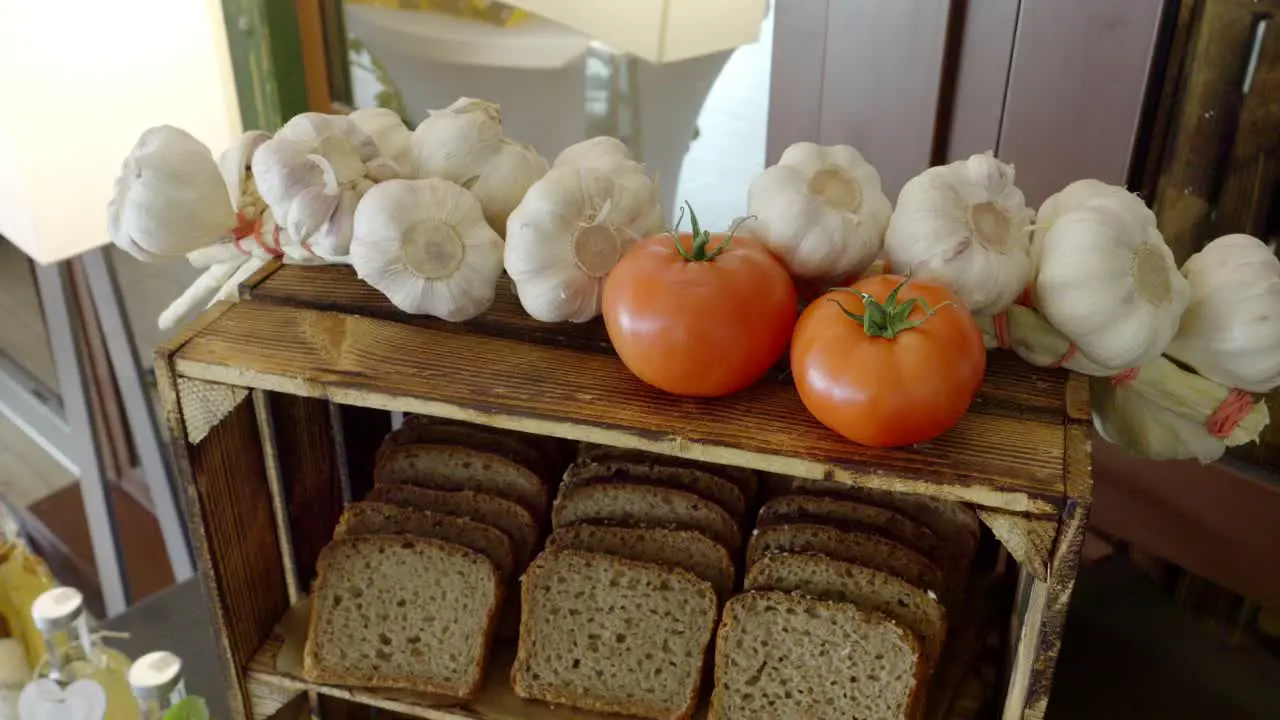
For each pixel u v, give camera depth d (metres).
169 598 0.94
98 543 1.38
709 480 0.69
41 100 0.85
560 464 0.76
